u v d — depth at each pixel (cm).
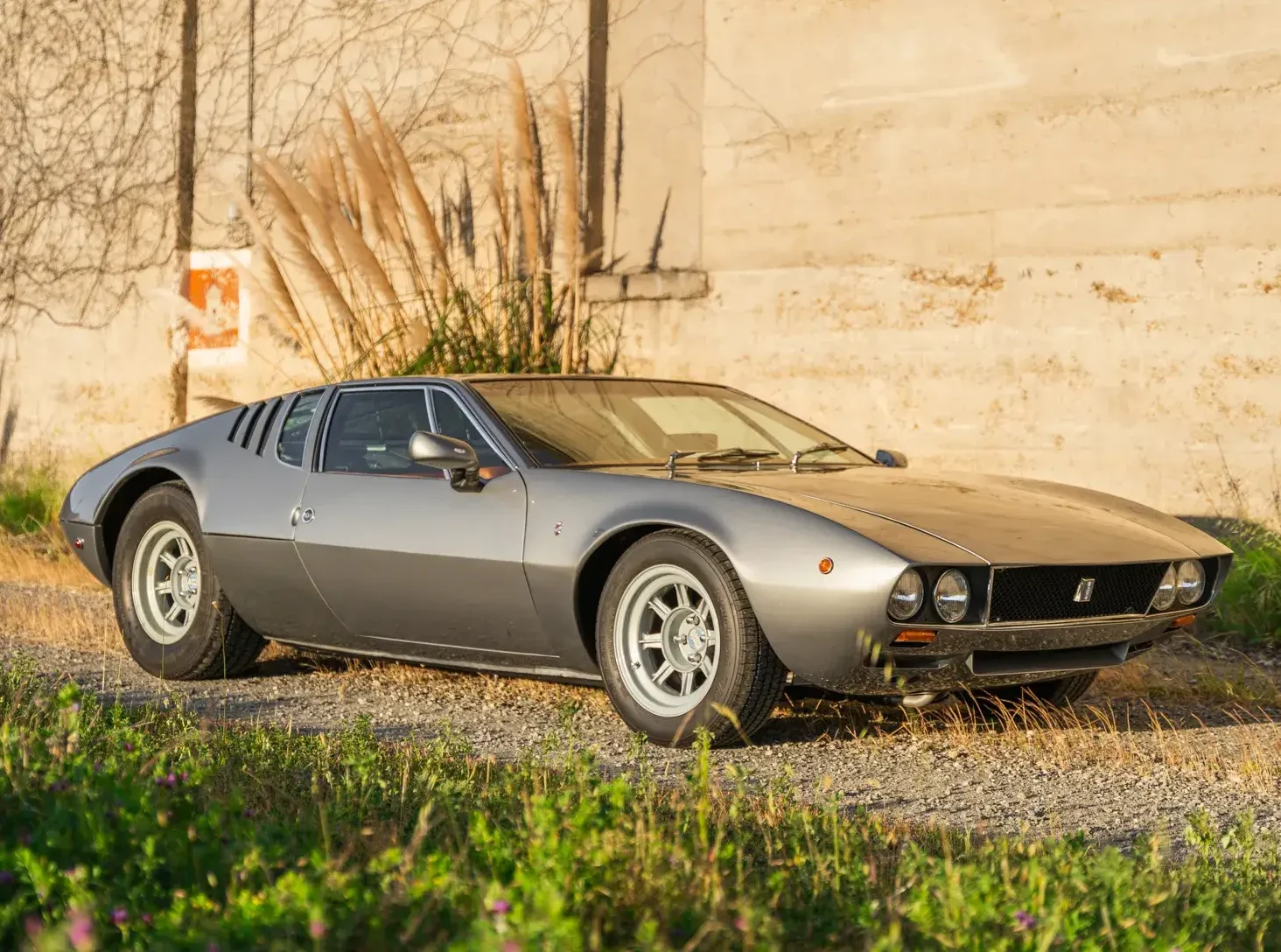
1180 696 643
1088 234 970
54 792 287
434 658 596
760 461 598
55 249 1568
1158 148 945
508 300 1159
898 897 272
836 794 366
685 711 504
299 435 644
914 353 1041
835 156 1078
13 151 1598
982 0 1012
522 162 1148
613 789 297
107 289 1529
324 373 1179
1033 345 991
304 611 625
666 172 1179
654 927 216
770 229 1108
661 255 1182
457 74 1292
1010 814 429
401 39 1331
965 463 1018
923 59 1038
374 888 258
